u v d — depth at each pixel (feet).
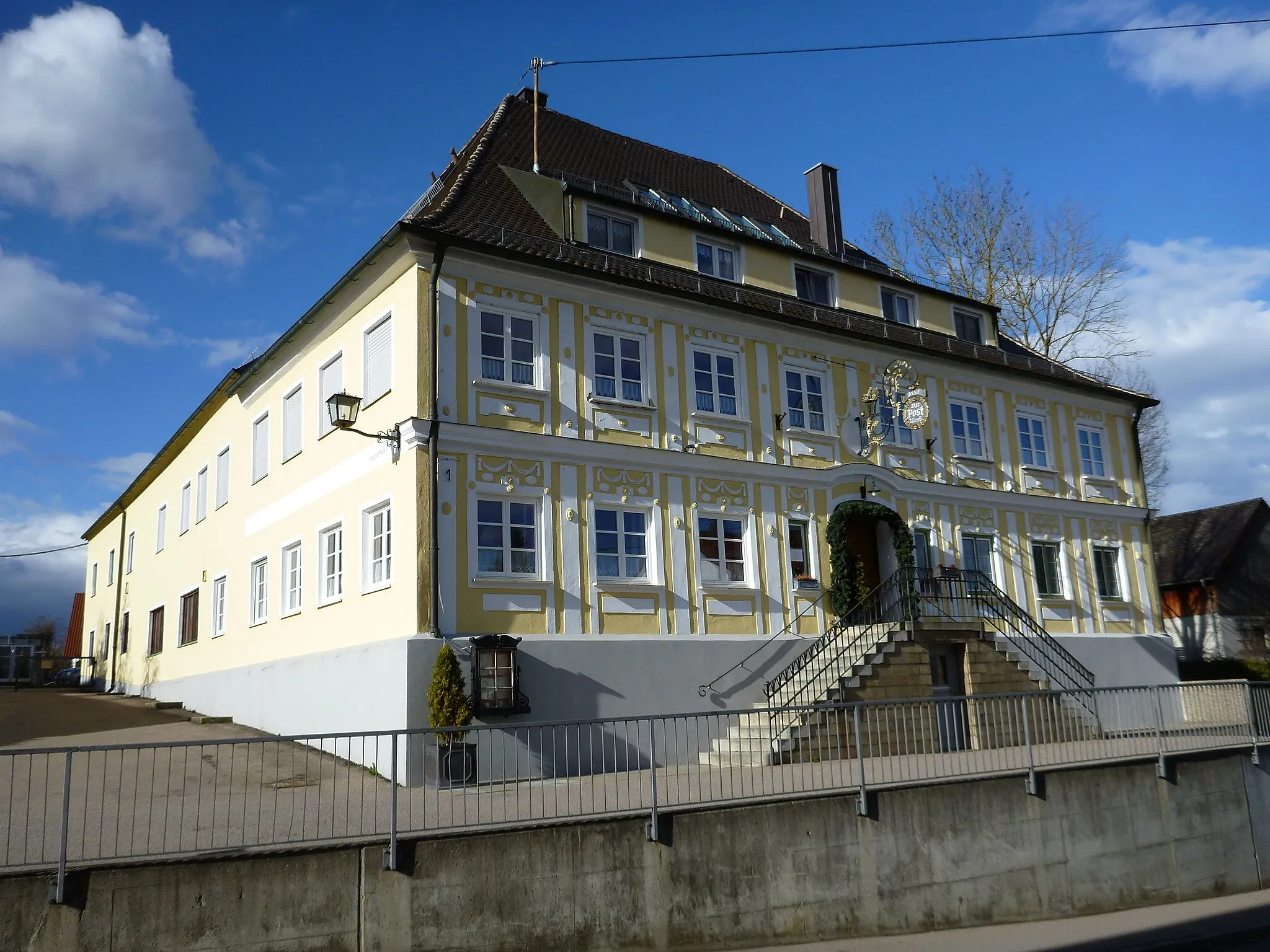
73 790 49.78
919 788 45.65
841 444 77.30
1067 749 52.65
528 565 60.95
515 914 36.06
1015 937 44.04
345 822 38.55
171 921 31.78
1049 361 101.40
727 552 69.62
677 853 39.32
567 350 65.05
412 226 59.52
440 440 58.95
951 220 130.41
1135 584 95.45
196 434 97.81
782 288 81.87
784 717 60.23
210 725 76.54
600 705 60.70
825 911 42.04
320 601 67.46
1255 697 61.82
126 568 124.77
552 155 83.97
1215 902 53.21
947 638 69.97
